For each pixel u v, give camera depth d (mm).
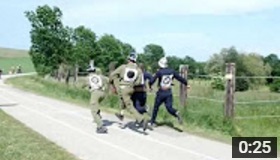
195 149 10219
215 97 16969
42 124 13773
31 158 8789
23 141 10562
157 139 11391
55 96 25375
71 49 45000
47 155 9086
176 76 12789
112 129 12930
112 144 10641
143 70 13414
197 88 18406
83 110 17875
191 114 14141
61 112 17141
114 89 12750
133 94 12336
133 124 13906
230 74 13492
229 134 12578
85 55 45625
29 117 15531
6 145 10008
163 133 12281
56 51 44094
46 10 43875
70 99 23297
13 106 19562
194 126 13453
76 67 28844
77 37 47750
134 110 12211
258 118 14336
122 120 13500
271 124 14031
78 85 27859
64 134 11945
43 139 10969
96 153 9570
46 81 36562
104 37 61062
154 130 12773
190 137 11750
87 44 50219
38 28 43844
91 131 12523
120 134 12078
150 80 12711
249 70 43281
